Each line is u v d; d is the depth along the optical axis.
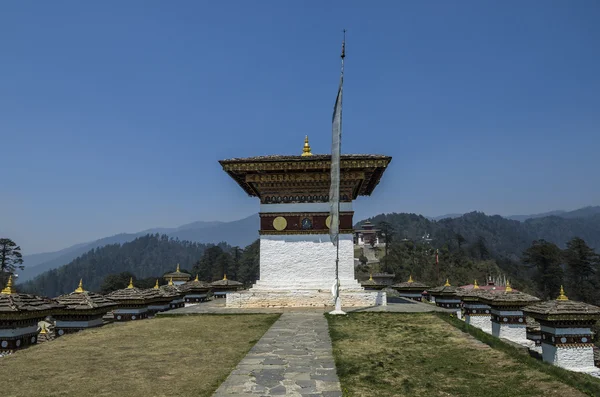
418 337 16.91
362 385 10.91
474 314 30.39
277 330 18.36
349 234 28.92
